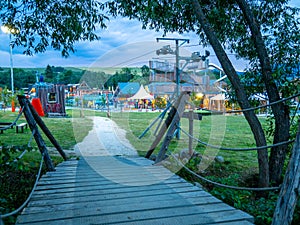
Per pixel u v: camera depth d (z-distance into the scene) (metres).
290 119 3.55
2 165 2.03
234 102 4.23
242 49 4.15
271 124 3.99
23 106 3.01
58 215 1.87
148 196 2.32
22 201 2.47
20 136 6.00
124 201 2.19
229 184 3.19
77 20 3.97
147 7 3.42
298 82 3.34
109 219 1.83
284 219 1.52
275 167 3.46
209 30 3.18
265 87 3.78
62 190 2.46
